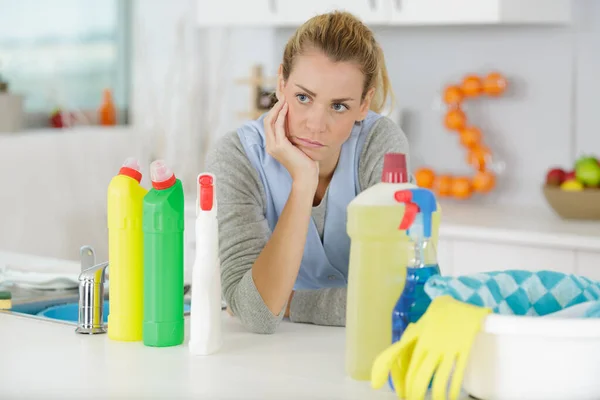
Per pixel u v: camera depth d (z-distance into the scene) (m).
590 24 3.54
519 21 3.33
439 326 1.24
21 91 4.27
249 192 1.92
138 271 1.64
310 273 2.09
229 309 1.87
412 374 1.25
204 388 1.36
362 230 1.39
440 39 3.90
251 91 4.14
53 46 4.41
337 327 1.80
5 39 4.19
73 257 3.96
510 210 3.62
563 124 3.64
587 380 1.23
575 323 1.20
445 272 3.25
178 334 1.62
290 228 1.71
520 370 1.22
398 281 1.39
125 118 4.73
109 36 4.68
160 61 4.54
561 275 1.45
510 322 1.21
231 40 4.41
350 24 1.76
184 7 4.45
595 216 3.25
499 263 3.12
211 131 4.45
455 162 3.90
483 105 3.82
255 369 1.47
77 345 1.62
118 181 1.63
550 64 3.65
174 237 1.60
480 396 1.27
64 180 3.94
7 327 1.77
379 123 2.01
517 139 3.75
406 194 1.35
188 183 4.42
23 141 3.79
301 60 1.72
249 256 1.83
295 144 1.78
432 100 3.94
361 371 1.40
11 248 3.71
